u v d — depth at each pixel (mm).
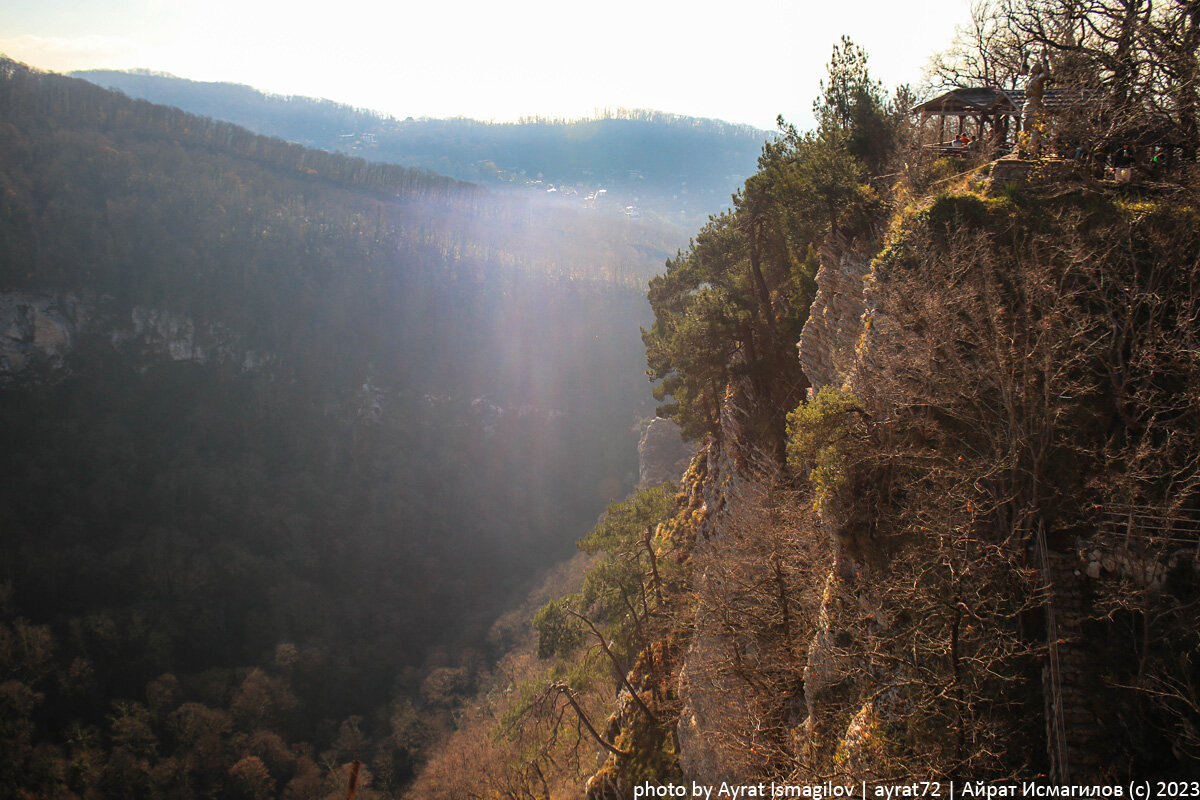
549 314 175875
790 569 21719
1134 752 13516
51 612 94125
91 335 143000
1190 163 19016
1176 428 15383
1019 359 16375
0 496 112688
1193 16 21297
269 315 158625
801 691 20938
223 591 103438
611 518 39062
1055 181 19828
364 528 127500
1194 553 14297
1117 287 17438
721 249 42531
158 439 132875
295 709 85062
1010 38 32094
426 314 172000
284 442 143625
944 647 14406
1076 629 14828
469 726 69688
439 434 156375
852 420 18438
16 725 74688
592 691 47281
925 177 24266
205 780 73500
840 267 26562
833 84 31250
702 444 52250
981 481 16328
